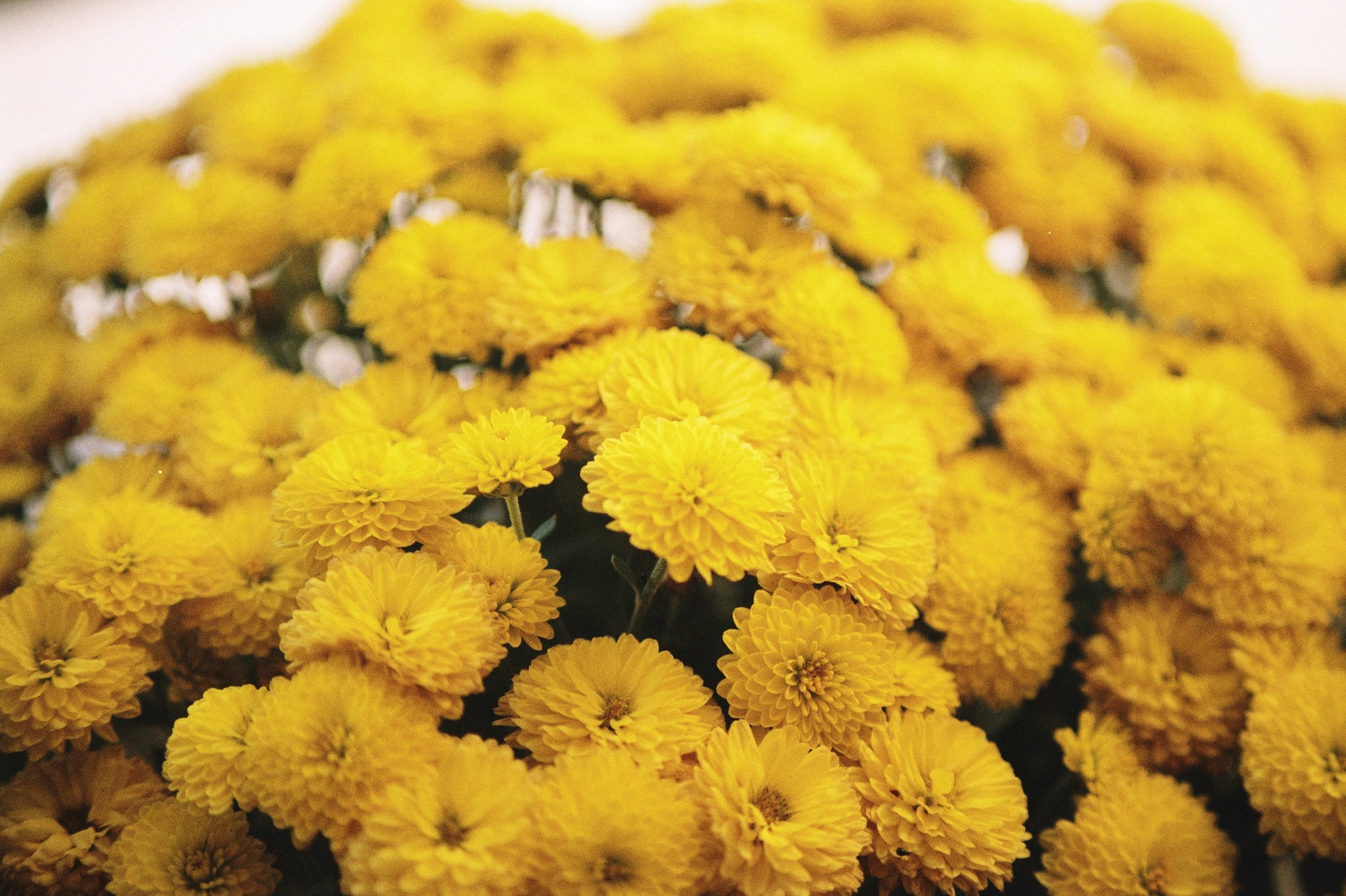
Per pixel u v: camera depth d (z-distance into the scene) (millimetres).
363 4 642
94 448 519
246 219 482
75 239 507
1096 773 424
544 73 546
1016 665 436
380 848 355
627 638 392
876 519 403
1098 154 556
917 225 501
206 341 483
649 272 450
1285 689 429
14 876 386
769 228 457
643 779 367
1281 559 447
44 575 411
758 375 417
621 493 376
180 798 374
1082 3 699
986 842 390
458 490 386
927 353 477
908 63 532
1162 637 446
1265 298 516
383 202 464
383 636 369
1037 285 548
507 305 437
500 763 363
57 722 392
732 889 373
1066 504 471
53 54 1192
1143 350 519
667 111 546
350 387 436
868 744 399
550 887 359
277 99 523
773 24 569
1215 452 445
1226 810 456
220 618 417
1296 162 601
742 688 390
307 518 385
